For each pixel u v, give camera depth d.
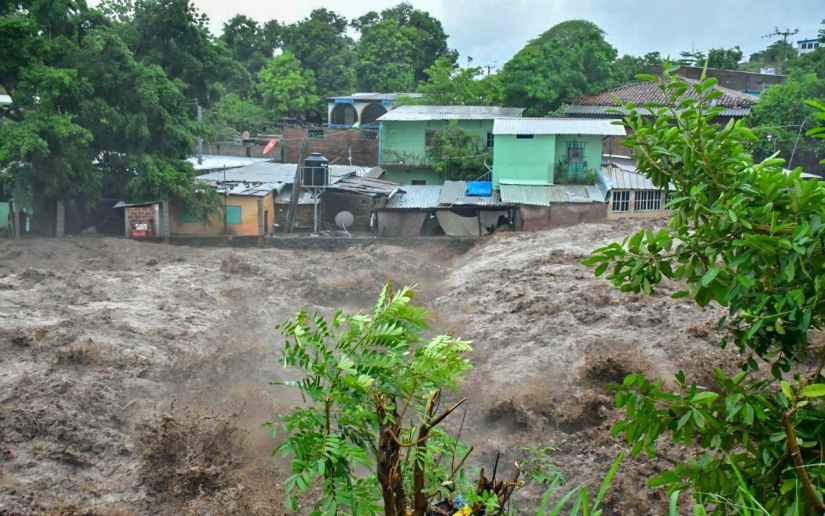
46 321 19.75
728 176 4.75
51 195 32.53
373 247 31.78
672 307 19.25
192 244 33.56
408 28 72.06
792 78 40.72
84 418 13.72
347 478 3.61
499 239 32.44
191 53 39.28
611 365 14.95
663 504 10.17
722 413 4.61
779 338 4.60
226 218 36.47
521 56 47.66
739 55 58.56
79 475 12.10
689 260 4.84
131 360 16.61
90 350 16.58
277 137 56.00
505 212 36.84
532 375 15.51
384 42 70.25
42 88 30.58
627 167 38.78
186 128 35.66
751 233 4.44
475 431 13.30
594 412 13.25
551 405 13.73
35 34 31.91
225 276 26.62
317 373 3.61
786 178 4.43
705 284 4.41
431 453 3.86
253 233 36.44
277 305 22.80
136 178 33.75
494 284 23.66
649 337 17.34
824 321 4.30
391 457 3.55
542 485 10.72
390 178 44.62
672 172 5.00
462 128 43.69
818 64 43.81
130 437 13.29
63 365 16.19
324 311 22.17
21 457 12.37
